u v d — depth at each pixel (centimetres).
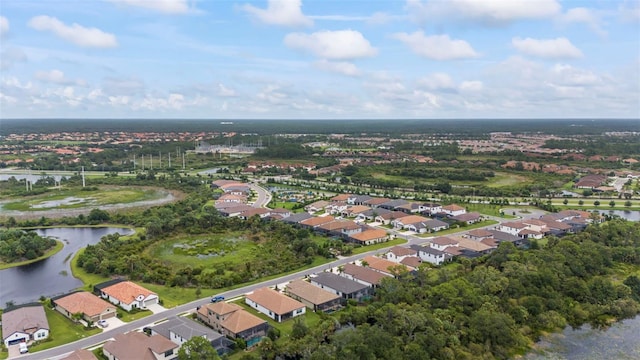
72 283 14225
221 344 9894
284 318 11419
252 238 18662
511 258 14562
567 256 14662
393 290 12100
